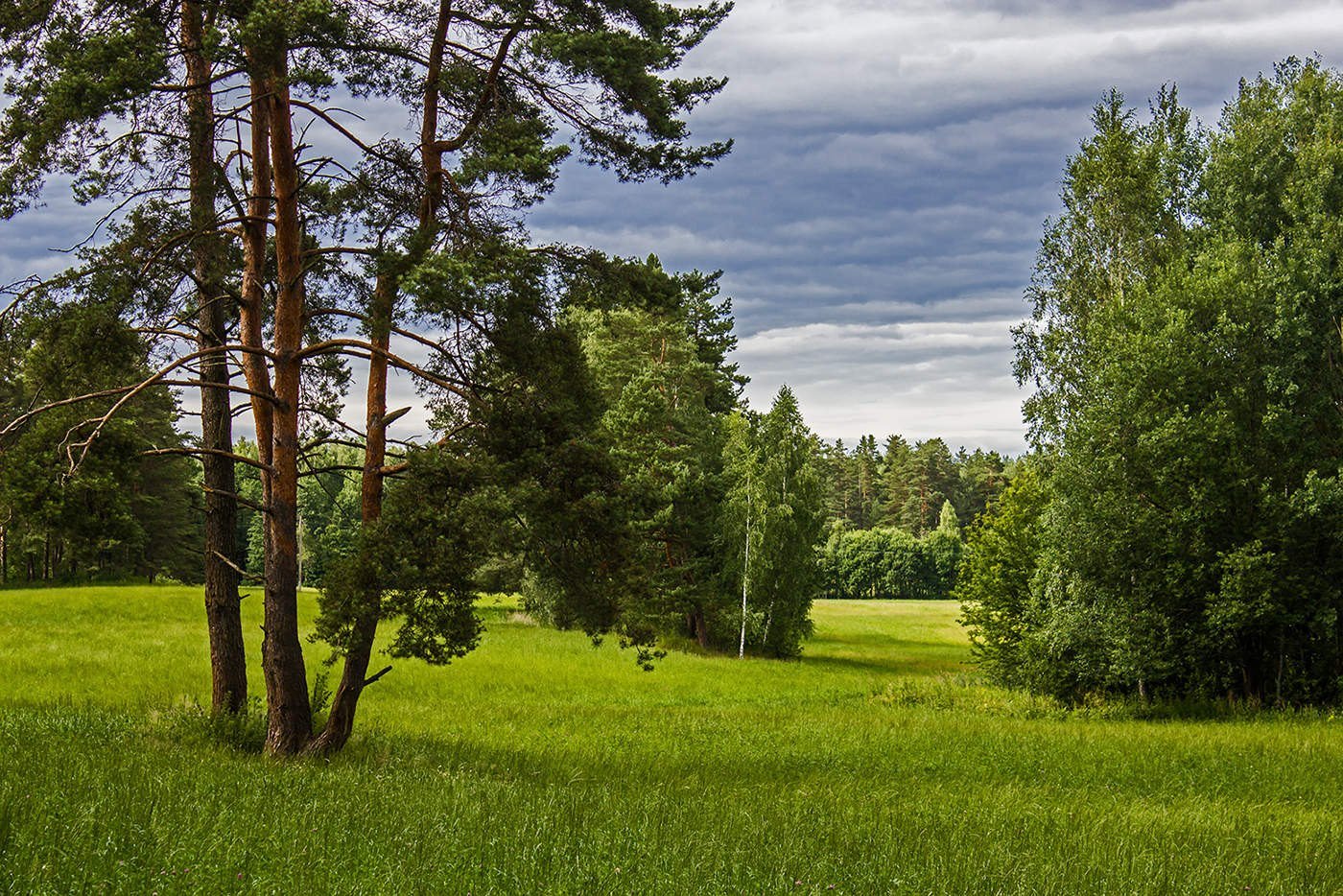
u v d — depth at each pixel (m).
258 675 28.48
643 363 52.72
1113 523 29.25
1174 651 29.38
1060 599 31.06
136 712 19.02
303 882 6.64
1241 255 30.22
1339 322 28.58
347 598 13.47
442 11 15.23
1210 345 29.02
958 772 16.73
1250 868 9.10
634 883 7.30
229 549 16.69
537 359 15.09
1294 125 31.70
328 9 12.30
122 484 14.04
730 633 53.53
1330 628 28.20
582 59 13.85
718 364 60.94
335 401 17.64
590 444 15.15
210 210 14.91
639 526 18.36
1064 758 18.25
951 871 8.37
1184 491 28.67
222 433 16.64
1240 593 27.09
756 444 55.12
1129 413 29.23
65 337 13.79
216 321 16.62
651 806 10.78
